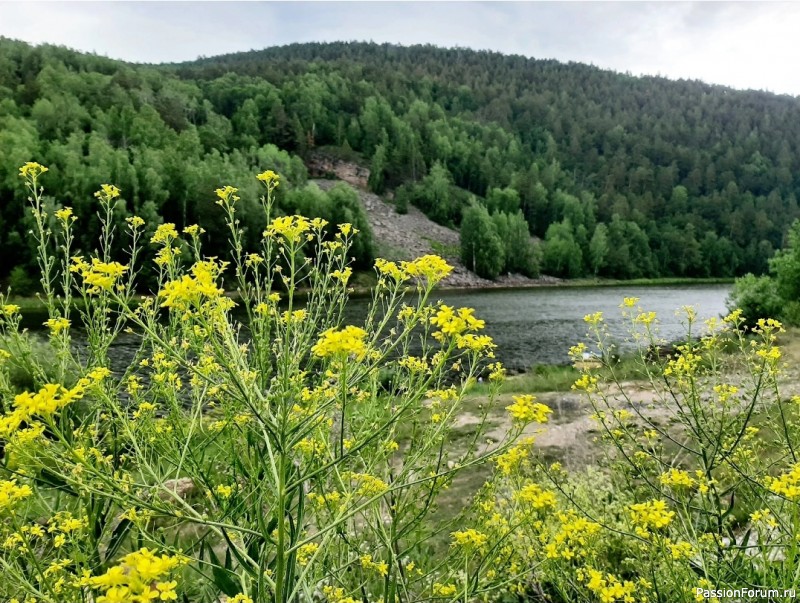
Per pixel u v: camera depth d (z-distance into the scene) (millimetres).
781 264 23578
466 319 2238
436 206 102375
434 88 177375
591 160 150500
